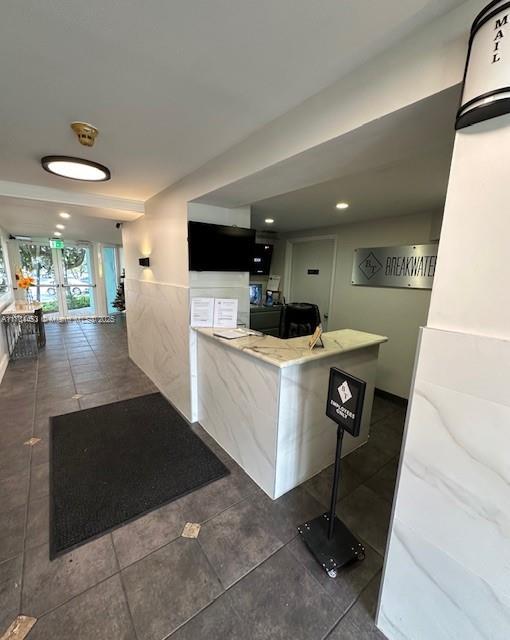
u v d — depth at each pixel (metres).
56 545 1.47
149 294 3.39
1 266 4.82
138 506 1.73
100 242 7.68
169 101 1.32
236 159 1.78
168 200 2.70
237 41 0.97
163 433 2.51
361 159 1.45
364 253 3.69
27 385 3.46
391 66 1.01
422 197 2.56
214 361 2.35
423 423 0.95
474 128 0.78
